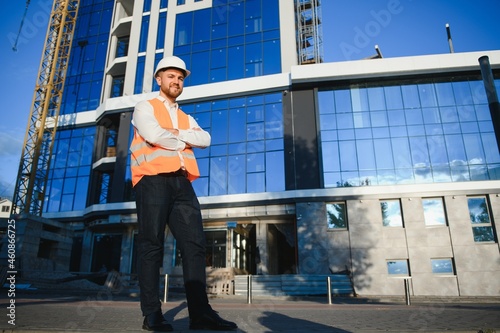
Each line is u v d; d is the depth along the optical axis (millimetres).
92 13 35438
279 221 22922
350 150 22281
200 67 26875
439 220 20359
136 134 2879
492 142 21578
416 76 22797
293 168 22328
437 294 19016
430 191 20594
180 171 2805
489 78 7707
